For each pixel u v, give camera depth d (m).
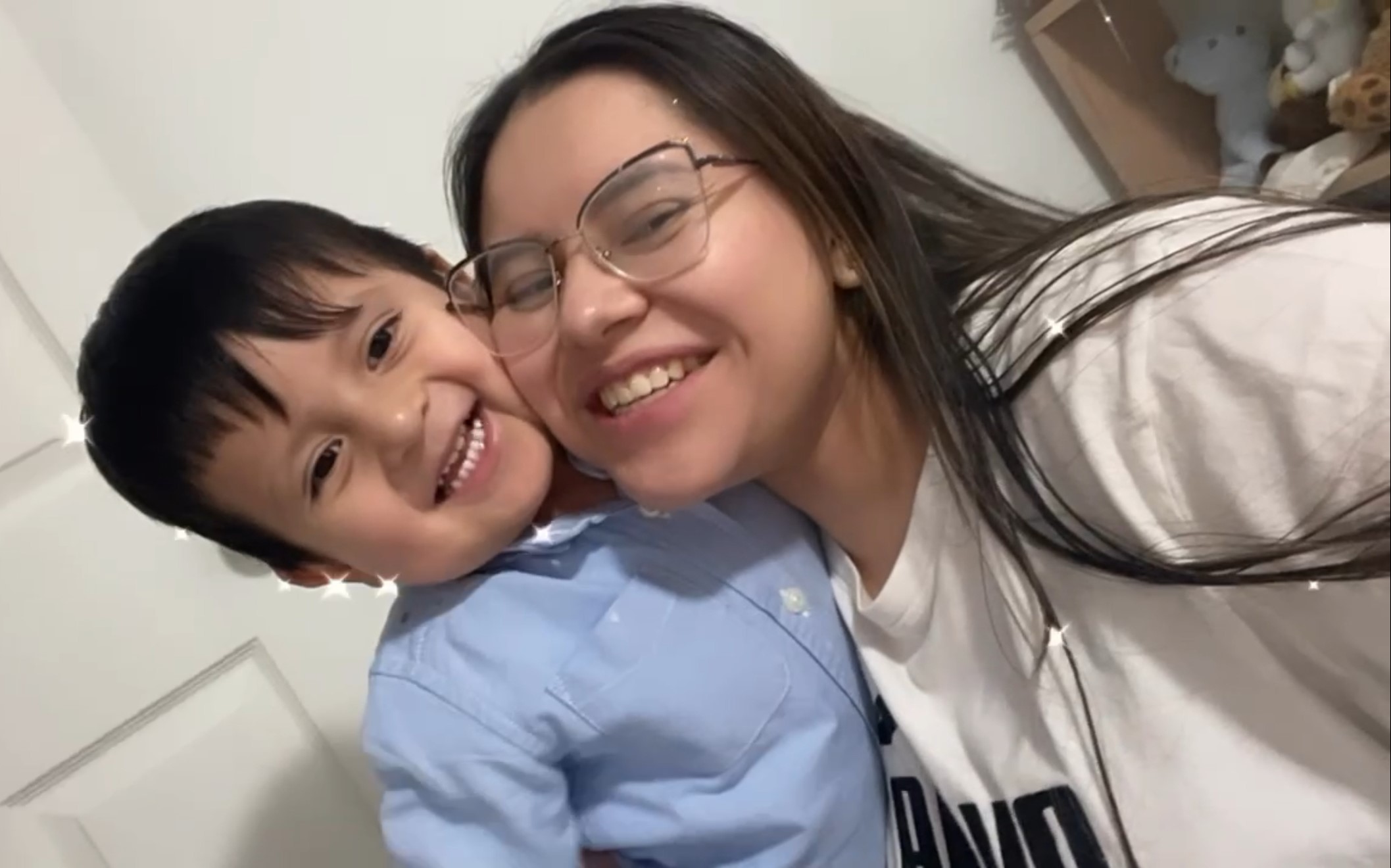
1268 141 1.36
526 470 0.71
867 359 0.68
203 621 1.12
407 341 0.69
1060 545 0.60
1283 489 0.52
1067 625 0.63
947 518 0.66
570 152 0.62
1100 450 0.57
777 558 0.76
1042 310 0.62
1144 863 0.60
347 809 1.18
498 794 0.71
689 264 0.60
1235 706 0.58
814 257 0.64
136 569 1.10
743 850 0.73
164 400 0.68
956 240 0.71
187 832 1.13
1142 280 0.56
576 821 0.75
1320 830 0.56
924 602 0.69
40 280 1.05
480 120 0.70
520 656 0.72
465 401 0.69
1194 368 0.54
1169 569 0.55
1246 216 0.57
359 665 1.18
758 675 0.72
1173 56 1.38
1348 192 1.07
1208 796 0.58
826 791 0.73
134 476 0.72
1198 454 0.54
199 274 0.68
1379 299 0.49
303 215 0.73
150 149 1.10
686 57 0.63
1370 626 0.52
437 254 0.78
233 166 1.13
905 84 1.37
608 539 0.76
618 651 0.71
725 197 0.61
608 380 0.62
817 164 0.64
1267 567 0.53
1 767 1.07
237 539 0.74
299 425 0.67
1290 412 0.51
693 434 0.61
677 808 0.72
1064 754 0.63
